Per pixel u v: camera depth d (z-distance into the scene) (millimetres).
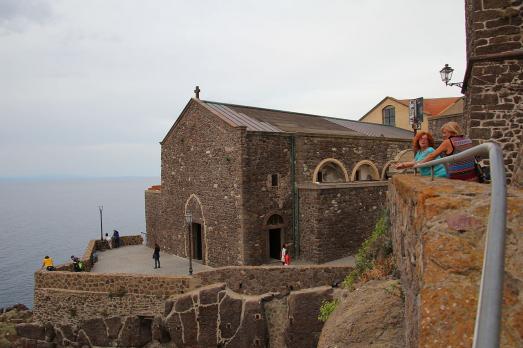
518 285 3242
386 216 12391
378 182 24375
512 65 11094
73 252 84312
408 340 5746
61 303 18688
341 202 22828
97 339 18125
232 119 23578
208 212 24094
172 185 27734
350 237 23172
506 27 11086
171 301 17016
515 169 6770
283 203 23234
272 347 16219
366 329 7477
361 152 27156
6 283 57250
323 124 31875
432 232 3949
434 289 3527
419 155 8289
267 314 16484
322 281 16469
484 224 3795
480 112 11438
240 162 21531
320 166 24547
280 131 24047
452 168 6410
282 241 23234
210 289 16688
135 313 17875
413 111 20078
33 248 90562
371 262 11734
